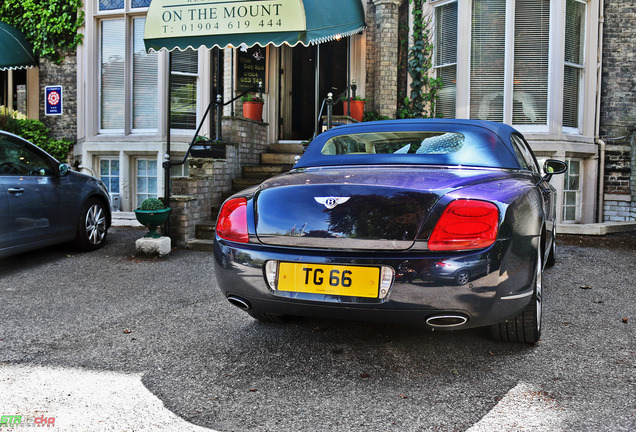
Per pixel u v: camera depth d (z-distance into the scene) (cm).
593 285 504
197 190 717
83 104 1058
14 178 551
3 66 1010
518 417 246
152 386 284
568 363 310
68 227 620
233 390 279
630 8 944
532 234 294
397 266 267
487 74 912
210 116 936
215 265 316
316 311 285
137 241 632
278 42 628
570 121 937
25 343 350
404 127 389
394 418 247
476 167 335
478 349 333
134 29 1028
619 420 241
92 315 412
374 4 1026
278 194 301
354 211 279
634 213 942
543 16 888
